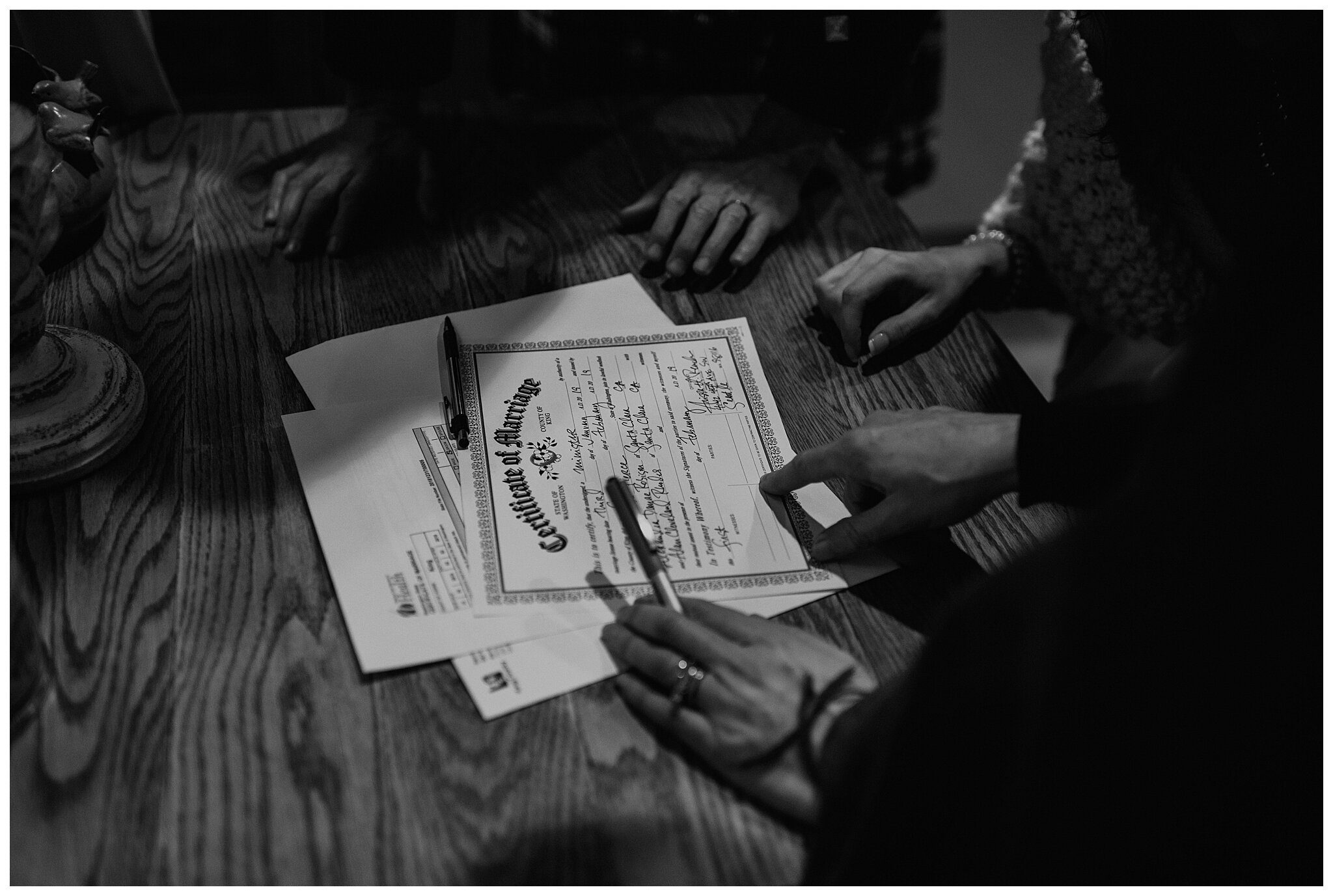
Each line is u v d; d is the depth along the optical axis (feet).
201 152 3.33
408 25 3.10
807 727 1.76
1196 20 2.51
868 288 2.76
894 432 2.14
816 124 3.36
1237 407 1.30
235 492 2.19
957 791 1.45
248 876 1.59
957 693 1.45
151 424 2.35
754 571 2.10
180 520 2.13
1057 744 1.33
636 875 1.64
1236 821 1.32
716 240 2.95
